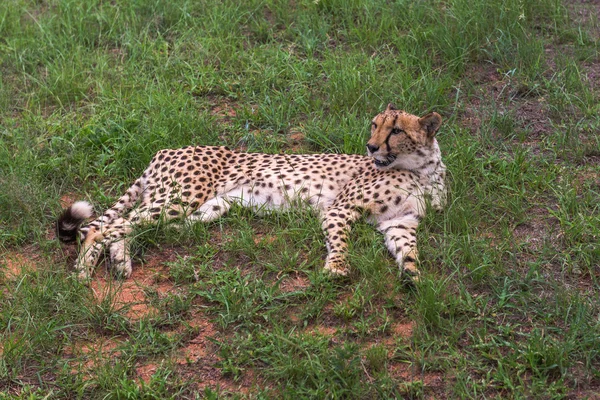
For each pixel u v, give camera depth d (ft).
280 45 25.88
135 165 20.63
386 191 17.66
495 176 19.57
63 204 19.58
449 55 24.61
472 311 15.01
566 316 14.62
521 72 23.73
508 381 13.21
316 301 15.30
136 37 26.71
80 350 14.55
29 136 21.83
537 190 19.10
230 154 19.48
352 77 23.31
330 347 14.30
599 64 24.58
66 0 28.91
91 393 13.51
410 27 26.25
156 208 17.90
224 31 26.86
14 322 15.11
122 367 13.93
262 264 16.75
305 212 18.16
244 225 17.81
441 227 17.54
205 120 22.11
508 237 17.17
